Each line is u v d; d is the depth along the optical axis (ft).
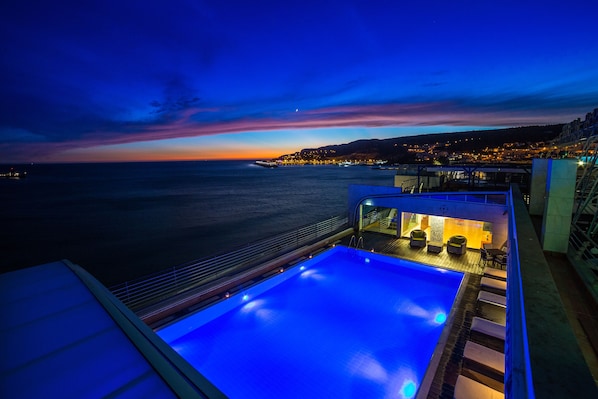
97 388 5.88
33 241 113.80
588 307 13.39
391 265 44.91
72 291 10.07
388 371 24.16
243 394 22.67
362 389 22.59
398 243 51.44
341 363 25.21
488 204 44.80
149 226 137.69
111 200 221.05
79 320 8.35
